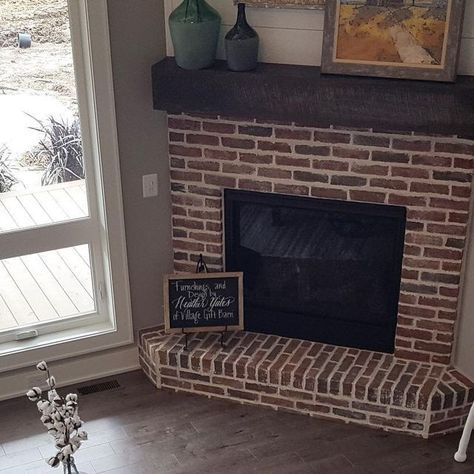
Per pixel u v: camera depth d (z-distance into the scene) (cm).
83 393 430
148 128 411
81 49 391
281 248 432
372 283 421
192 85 382
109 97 395
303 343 433
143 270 438
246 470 377
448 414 393
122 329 441
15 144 402
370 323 426
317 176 399
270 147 401
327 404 406
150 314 448
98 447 391
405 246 397
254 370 411
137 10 387
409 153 378
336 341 433
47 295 432
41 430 403
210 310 423
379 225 409
